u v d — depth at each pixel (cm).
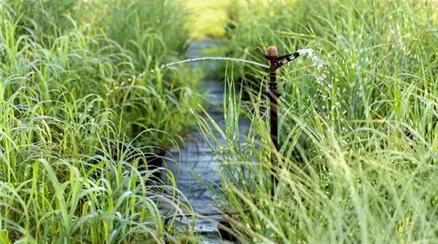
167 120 685
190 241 432
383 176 410
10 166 459
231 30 935
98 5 821
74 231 406
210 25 1097
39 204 444
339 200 397
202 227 497
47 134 530
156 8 865
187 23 977
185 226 471
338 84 549
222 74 885
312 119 523
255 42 858
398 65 579
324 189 440
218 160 465
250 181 467
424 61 575
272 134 470
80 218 393
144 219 459
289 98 595
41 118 496
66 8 785
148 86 682
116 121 645
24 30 732
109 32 797
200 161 632
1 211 428
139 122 691
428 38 611
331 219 371
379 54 597
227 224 486
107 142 521
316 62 498
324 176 450
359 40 608
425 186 406
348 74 541
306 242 398
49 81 618
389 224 373
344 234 370
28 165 451
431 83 532
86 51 677
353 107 532
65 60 656
